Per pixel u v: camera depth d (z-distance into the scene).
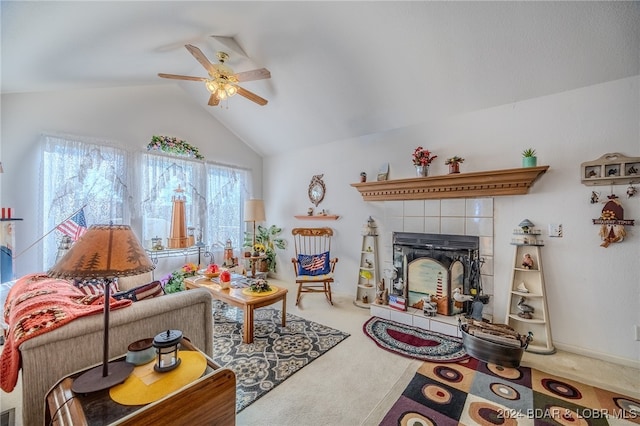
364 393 1.76
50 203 2.80
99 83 2.98
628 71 2.08
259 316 3.05
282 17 2.41
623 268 2.15
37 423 1.18
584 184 2.28
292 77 3.16
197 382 1.05
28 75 2.29
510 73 2.36
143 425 0.87
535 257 2.46
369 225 3.56
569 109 2.34
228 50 2.81
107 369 1.07
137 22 1.94
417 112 3.06
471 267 2.80
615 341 2.17
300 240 4.53
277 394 1.75
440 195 2.96
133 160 3.44
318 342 2.44
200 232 4.08
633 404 1.67
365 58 2.63
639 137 2.09
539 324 2.42
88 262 0.99
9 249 2.39
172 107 3.85
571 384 1.87
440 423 1.52
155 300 1.62
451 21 2.11
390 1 2.09
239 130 4.56
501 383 1.87
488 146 2.74
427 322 2.73
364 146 3.72
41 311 1.33
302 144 4.36
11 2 1.37
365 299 3.47
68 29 1.77
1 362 1.25
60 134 2.87
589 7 1.82
